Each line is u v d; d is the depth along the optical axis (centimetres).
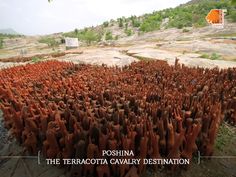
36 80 738
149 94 529
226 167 416
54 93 586
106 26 9544
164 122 410
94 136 379
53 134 394
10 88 662
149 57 1686
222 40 3144
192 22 6881
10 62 1922
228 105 546
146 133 378
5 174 421
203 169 407
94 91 560
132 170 366
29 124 442
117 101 489
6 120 536
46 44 7544
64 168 414
